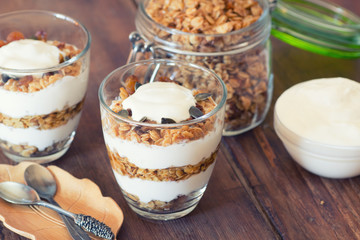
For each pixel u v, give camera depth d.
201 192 0.63
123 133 0.59
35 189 0.64
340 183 0.67
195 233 0.62
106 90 0.62
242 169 0.68
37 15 0.71
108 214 0.62
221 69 0.68
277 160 0.69
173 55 0.68
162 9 0.71
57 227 0.61
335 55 0.80
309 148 0.65
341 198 0.65
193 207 0.64
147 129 0.58
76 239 0.60
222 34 0.67
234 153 0.70
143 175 0.60
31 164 0.66
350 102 0.67
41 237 0.60
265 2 0.71
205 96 0.62
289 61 0.80
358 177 0.67
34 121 0.66
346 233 0.62
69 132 0.68
